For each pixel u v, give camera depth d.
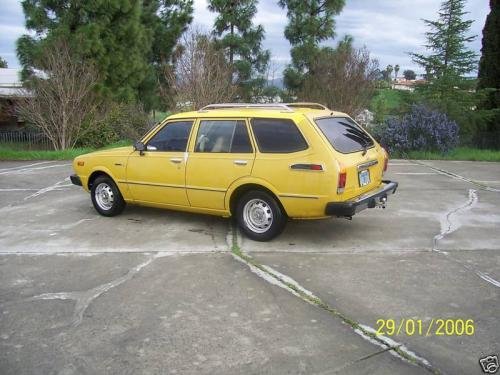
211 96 17.20
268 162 6.16
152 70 21.94
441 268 5.52
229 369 3.61
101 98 18.17
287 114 6.19
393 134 15.82
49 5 18.17
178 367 3.64
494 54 18.25
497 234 6.80
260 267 5.58
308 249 6.19
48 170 12.91
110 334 4.13
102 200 7.93
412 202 8.81
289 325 4.25
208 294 4.88
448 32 19.34
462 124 17.88
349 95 17.77
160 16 23.73
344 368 3.61
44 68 17.34
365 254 6.00
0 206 8.76
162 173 7.11
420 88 19.72
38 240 6.71
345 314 4.44
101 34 18.36
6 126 22.97
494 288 4.98
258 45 20.78
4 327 4.27
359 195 6.22
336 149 5.97
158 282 5.19
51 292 4.98
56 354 3.83
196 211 7.02
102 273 5.47
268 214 6.36
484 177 11.61
